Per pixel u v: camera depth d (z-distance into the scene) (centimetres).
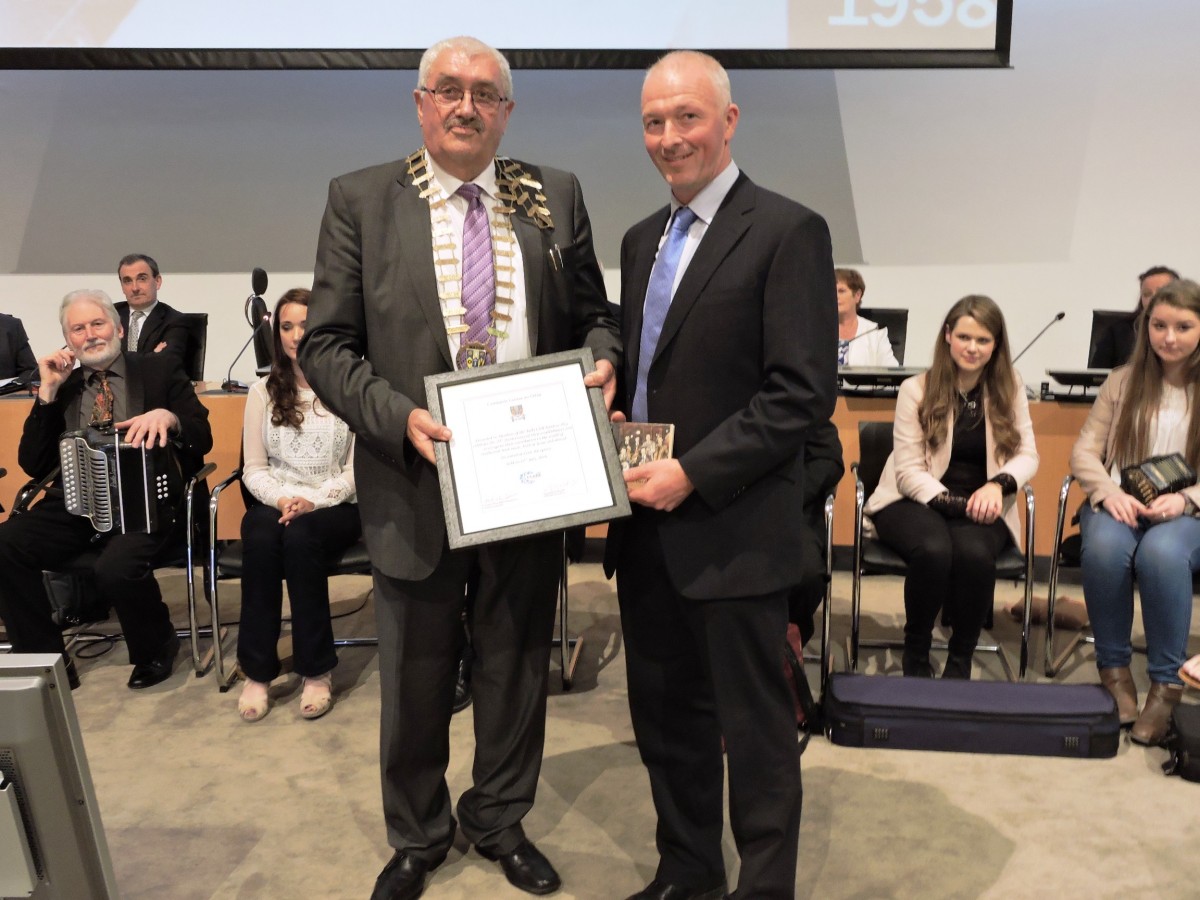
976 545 268
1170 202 455
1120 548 257
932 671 279
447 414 156
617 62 414
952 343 285
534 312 172
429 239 167
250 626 266
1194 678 169
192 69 408
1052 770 232
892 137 464
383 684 181
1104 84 450
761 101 465
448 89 159
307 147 471
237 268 480
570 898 186
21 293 482
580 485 153
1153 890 186
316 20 407
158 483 277
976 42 407
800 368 146
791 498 158
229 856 202
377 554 171
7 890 107
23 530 278
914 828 207
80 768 106
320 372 166
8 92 466
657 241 165
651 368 158
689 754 177
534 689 187
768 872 161
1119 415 275
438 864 193
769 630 158
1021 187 462
